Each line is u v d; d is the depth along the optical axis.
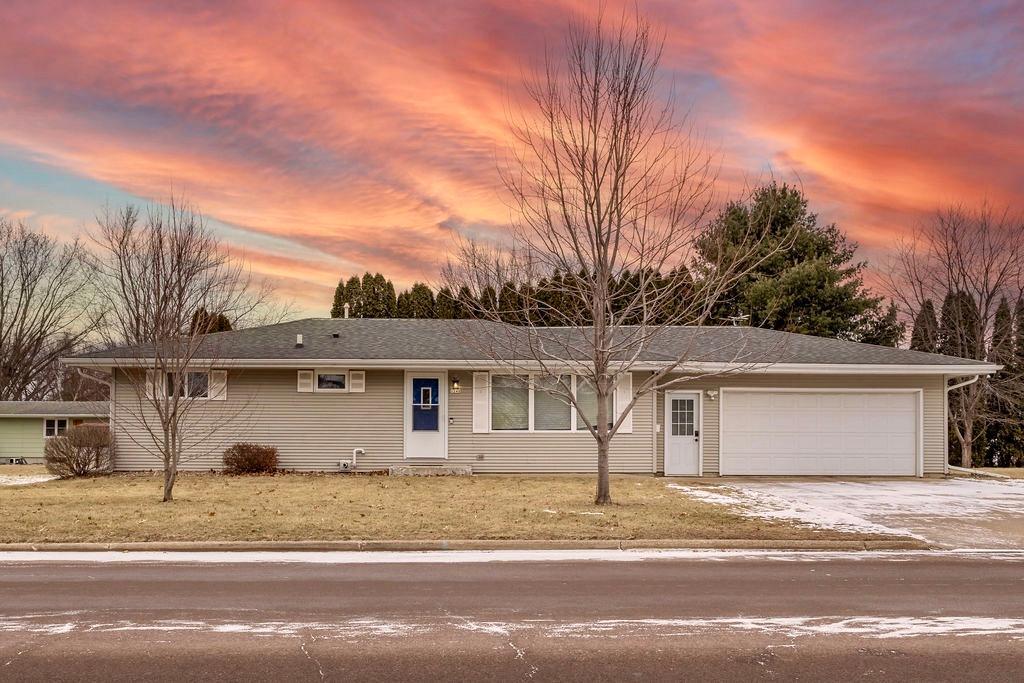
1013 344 32.47
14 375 43.53
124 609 7.72
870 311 37.94
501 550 11.16
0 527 12.00
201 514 13.22
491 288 17.41
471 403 21.28
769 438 21.42
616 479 19.98
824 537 11.69
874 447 21.53
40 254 43.88
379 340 22.36
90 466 20.11
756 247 16.42
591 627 7.10
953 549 11.32
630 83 14.65
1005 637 6.81
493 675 5.77
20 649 6.38
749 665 6.02
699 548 11.35
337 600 8.13
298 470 21.03
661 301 16.53
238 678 5.70
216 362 19.66
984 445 33.72
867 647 6.50
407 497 15.68
